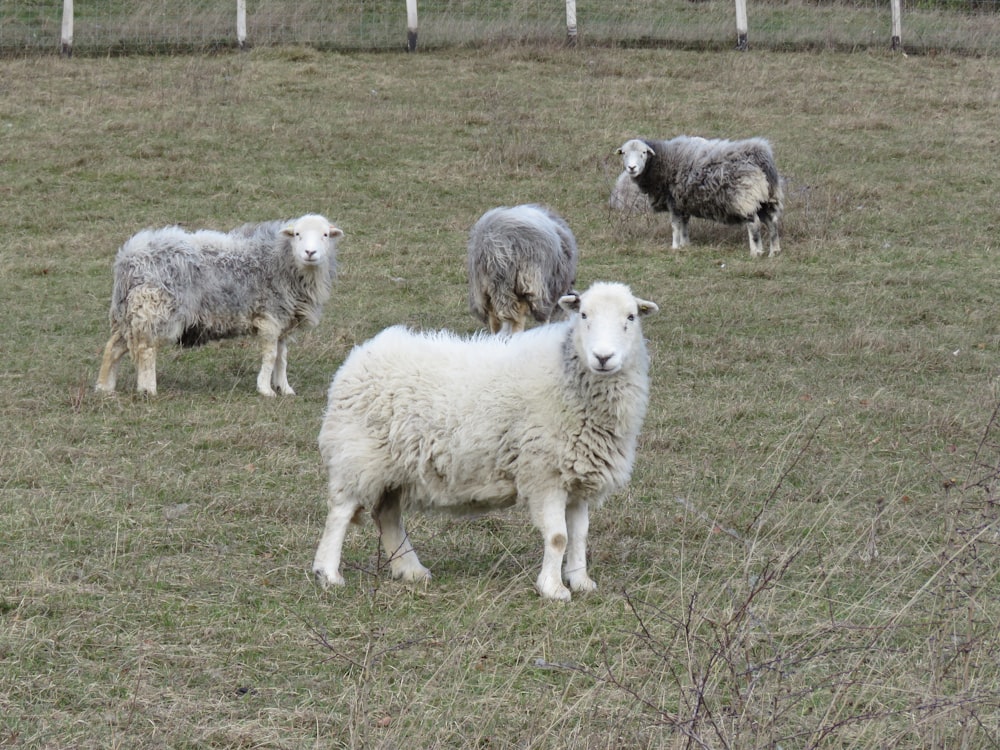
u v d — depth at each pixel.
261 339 14.57
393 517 8.77
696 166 21.30
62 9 36.78
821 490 10.76
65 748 6.20
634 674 7.07
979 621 7.39
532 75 32.53
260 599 8.27
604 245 21.97
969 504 9.65
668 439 12.34
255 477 11.09
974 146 27.34
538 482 8.25
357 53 34.03
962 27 37.50
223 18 36.16
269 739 6.37
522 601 8.26
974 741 6.15
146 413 13.35
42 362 15.43
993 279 19.62
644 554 9.33
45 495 10.40
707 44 35.25
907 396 14.03
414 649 7.46
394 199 24.23
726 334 16.91
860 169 25.84
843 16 38.75
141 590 8.37
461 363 8.40
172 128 27.62
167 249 14.03
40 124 27.58
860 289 19.16
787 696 6.21
